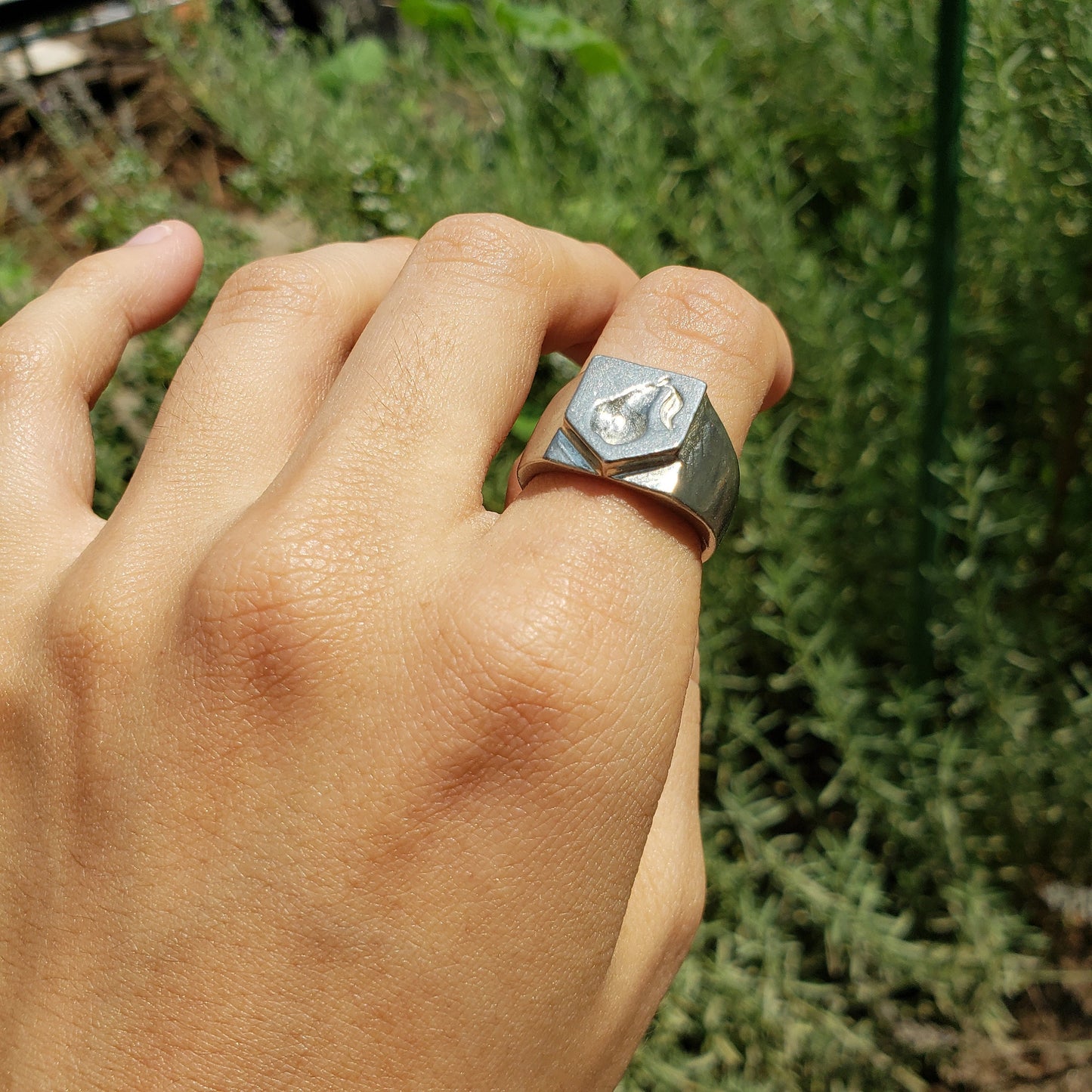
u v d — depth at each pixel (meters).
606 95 0.31
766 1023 0.24
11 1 0.42
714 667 0.25
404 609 0.11
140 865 0.11
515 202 0.28
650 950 0.13
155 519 0.13
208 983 0.11
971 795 0.24
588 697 0.11
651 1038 0.23
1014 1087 0.26
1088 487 0.25
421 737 0.11
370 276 0.15
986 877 0.24
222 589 0.11
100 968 0.11
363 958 0.11
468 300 0.13
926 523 0.23
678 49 0.30
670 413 0.11
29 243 0.44
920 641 0.25
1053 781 0.27
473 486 0.12
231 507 0.13
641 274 0.28
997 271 0.25
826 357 0.26
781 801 0.28
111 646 0.12
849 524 0.27
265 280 0.14
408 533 0.12
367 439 0.12
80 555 0.13
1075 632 0.27
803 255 0.28
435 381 0.12
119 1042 0.11
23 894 0.12
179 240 0.16
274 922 0.11
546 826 0.11
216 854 0.11
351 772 0.11
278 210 0.33
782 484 0.25
